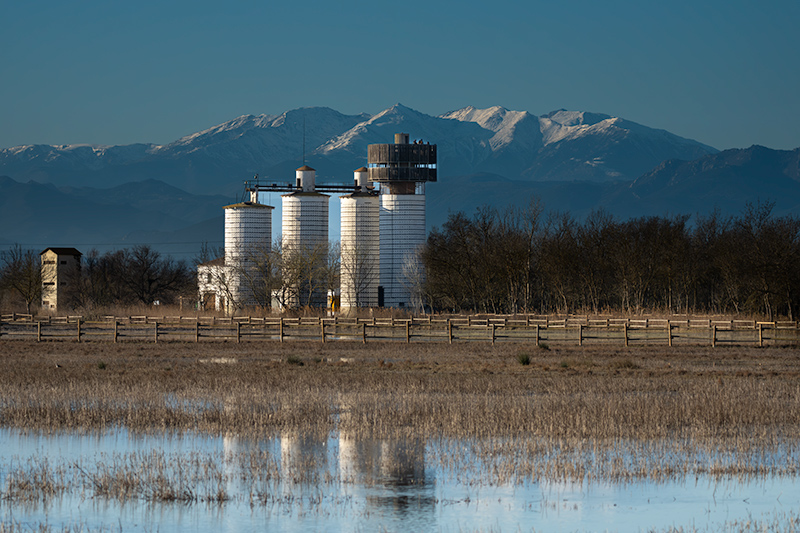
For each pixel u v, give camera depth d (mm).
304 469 78438
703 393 113562
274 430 94875
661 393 118875
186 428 96438
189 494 71000
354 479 75750
